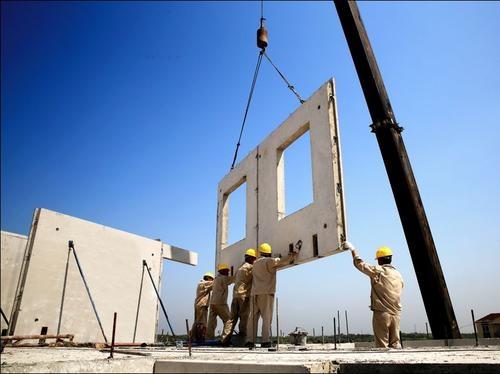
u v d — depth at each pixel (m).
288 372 2.03
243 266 7.05
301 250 6.33
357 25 7.50
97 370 2.13
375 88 7.20
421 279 6.59
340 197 5.79
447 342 6.06
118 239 9.25
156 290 9.58
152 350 4.02
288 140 7.42
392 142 6.94
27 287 7.16
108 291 8.68
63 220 8.05
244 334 6.75
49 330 7.34
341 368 2.42
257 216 7.93
